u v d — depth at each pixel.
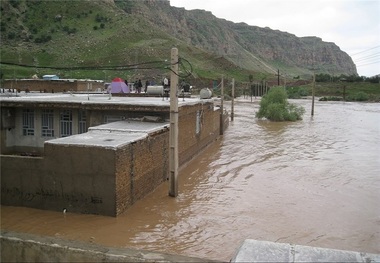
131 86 38.62
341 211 12.91
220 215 12.30
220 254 9.63
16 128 18.58
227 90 89.94
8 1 116.56
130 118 17.64
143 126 15.73
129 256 5.39
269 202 13.72
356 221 12.02
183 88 26.12
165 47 116.00
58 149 11.86
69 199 11.93
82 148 11.63
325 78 120.25
